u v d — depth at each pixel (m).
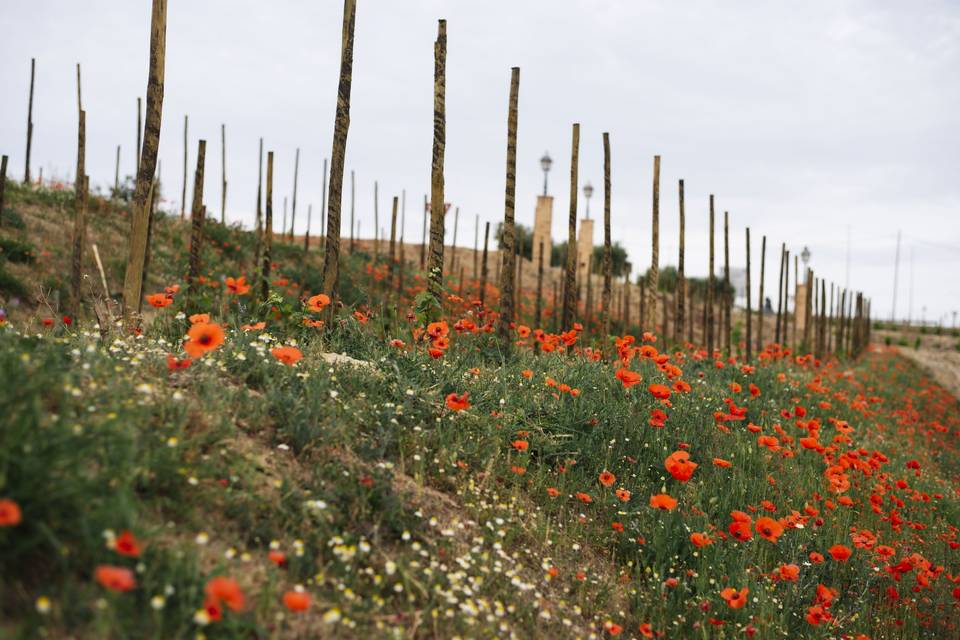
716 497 5.53
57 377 2.96
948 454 13.79
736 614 4.24
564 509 4.77
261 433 3.65
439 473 4.20
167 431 3.06
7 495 2.14
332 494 3.32
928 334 50.00
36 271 14.51
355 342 6.27
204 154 11.00
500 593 3.43
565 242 38.88
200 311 8.02
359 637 2.63
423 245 24.62
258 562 2.75
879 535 6.27
